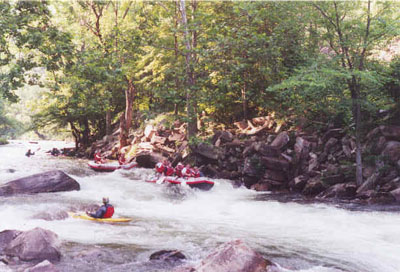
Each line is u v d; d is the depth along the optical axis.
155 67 27.91
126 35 25.58
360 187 15.32
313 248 8.68
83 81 18.91
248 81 24.48
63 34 17.73
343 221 11.57
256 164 19.11
